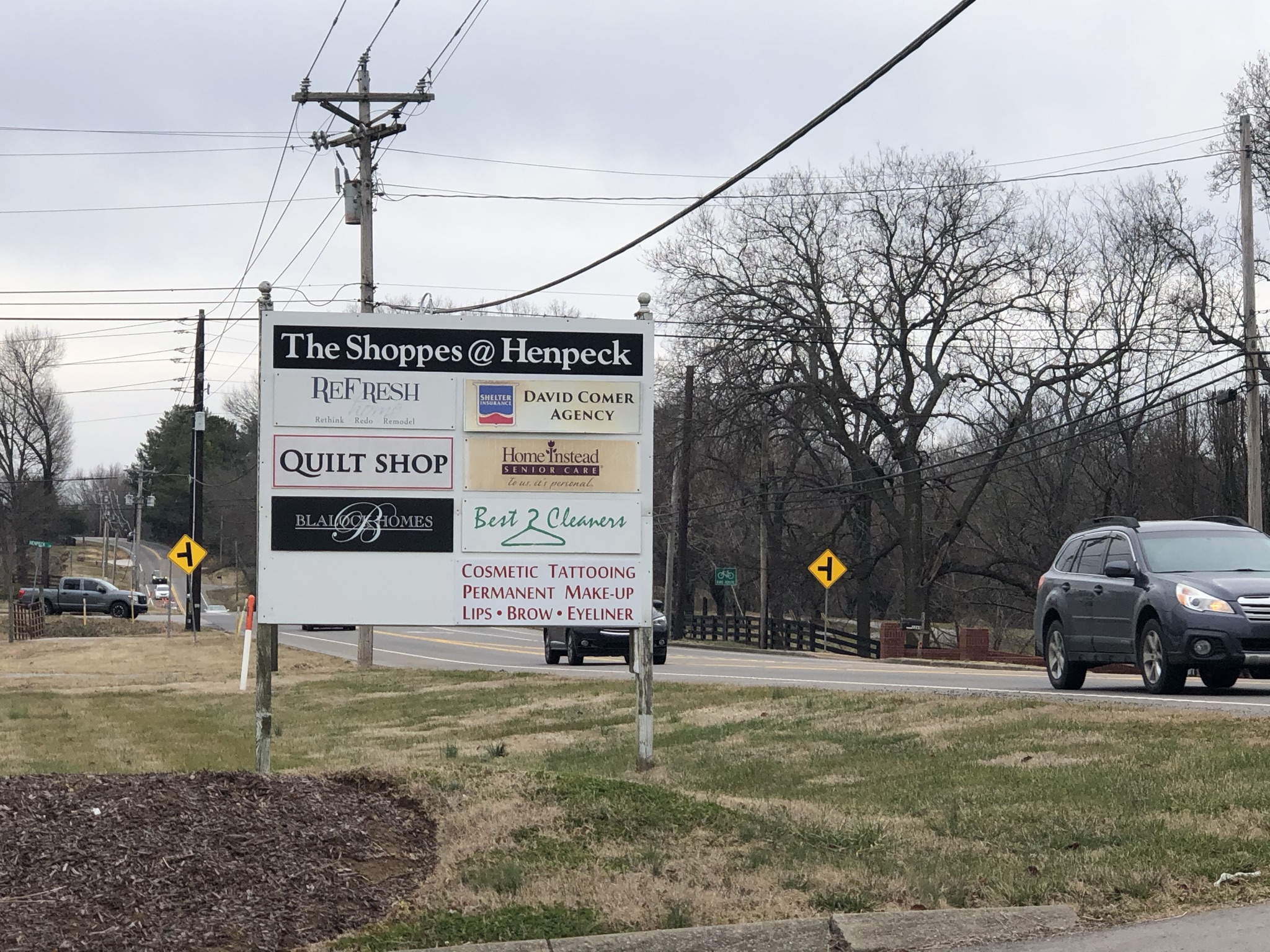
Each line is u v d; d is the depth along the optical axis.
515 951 6.18
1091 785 9.36
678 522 57.81
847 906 6.81
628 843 7.87
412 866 7.54
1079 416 46.56
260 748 10.77
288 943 6.34
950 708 14.19
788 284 45.81
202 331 50.97
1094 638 16.34
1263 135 34.97
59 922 6.19
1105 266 47.34
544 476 11.59
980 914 6.57
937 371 46.91
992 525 57.44
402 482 11.36
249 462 118.56
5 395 94.88
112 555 147.75
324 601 11.15
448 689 22.58
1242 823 7.92
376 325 11.35
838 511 64.81
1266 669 14.58
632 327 11.74
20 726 17.70
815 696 16.75
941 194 45.78
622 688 20.41
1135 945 6.18
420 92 29.19
